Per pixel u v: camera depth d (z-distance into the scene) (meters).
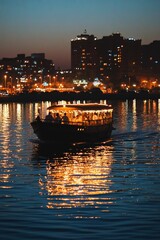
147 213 30.52
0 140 75.38
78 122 70.44
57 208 31.80
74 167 48.81
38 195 35.53
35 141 72.88
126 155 57.66
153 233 26.64
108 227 27.73
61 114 73.06
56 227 27.78
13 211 31.11
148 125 106.12
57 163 51.66
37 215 30.19
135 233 26.66
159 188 37.94
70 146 66.62
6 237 26.16
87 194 35.84
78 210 31.30
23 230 27.28
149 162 51.94
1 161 53.44
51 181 41.06
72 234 26.58
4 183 40.22
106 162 52.16
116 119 126.19
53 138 68.69
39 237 26.16
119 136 81.38
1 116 142.88
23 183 40.16
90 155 57.84
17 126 104.19
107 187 38.34
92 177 42.91
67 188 38.03
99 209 31.53
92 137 72.31
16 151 61.88
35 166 49.69
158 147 65.50
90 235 26.39
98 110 74.44
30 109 191.12
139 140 75.00
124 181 40.84
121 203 33.09
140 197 34.84
